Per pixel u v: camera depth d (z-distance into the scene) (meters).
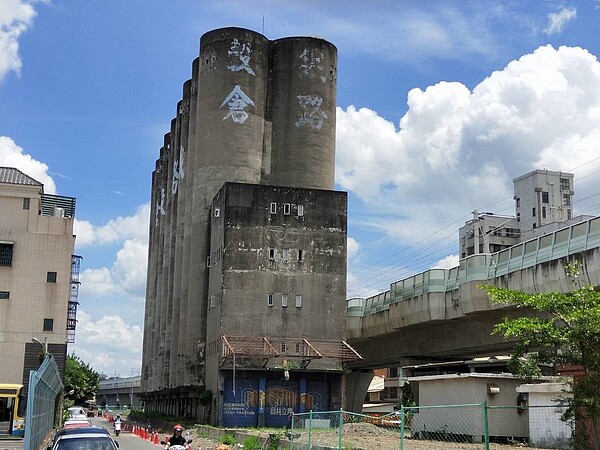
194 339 74.62
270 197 65.94
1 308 72.44
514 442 34.69
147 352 124.69
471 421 36.09
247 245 64.56
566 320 17.89
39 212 77.94
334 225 66.69
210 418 63.50
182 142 97.25
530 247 43.84
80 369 148.75
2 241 73.38
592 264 37.25
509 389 36.31
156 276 121.94
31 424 28.45
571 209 117.50
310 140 79.25
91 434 23.59
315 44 81.31
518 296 18.94
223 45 79.00
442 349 57.88
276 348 62.72
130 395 191.25
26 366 71.75
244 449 39.34
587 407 17.75
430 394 39.78
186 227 85.94
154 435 57.00
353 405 80.19
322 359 62.53
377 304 66.75
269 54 82.12
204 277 75.50
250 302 63.44
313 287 65.00
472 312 49.62
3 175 76.19
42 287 73.81
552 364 18.83
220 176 76.56
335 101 83.25
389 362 74.19
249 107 78.38
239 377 60.16
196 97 89.94
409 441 36.53
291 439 34.41
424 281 56.06
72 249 75.44
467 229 121.44
